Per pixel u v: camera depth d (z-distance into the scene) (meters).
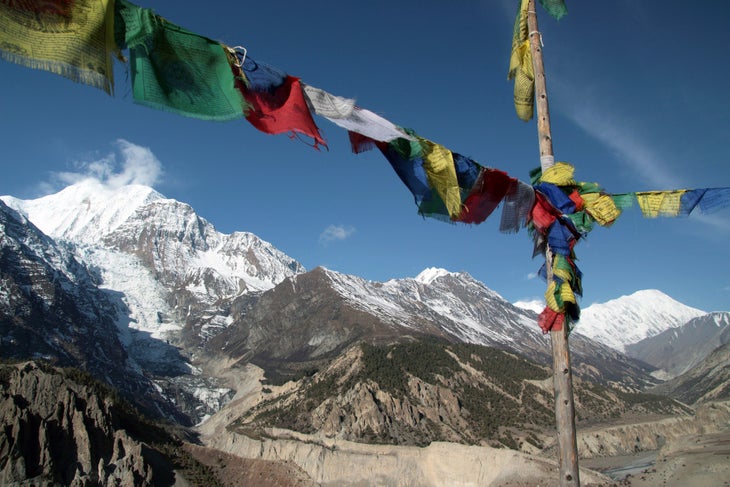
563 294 9.88
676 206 11.31
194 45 7.03
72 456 66.38
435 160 8.84
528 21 11.70
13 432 62.59
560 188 10.74
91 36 6.25
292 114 7.60
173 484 74.12
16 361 84.50
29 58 6.00
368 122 8.27
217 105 7.13
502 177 9.71
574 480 8.97
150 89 6.79
